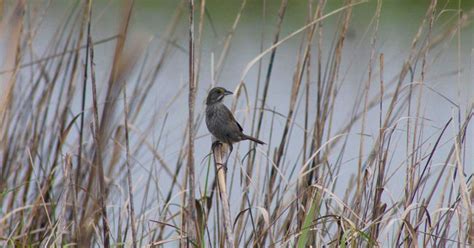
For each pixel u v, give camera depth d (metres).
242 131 10.18
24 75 12.89
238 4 27.55
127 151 8.55
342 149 10.32
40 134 11.50
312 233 9.38
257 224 9.89
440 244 8.87
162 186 12.92
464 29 23.14
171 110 15.73
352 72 18.17
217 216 8.85
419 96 9.53
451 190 9.35
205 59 21.14
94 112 8.97
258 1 27.20
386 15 24.64
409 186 9.20
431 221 9.21
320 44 10.39
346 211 9.63
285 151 10.59
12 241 9.70
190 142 8.15
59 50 12.55
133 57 10.76
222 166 8.44
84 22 11.46
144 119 14.81
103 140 10.59
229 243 7.93
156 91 15.66
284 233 9.83
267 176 10.36
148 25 24.34
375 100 11.05
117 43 10.63
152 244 8.90
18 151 11.45
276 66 21.69
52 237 9.88
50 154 11.59
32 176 11.56
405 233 8.84
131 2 10.66
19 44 11.23
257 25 26.12
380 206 9.08
